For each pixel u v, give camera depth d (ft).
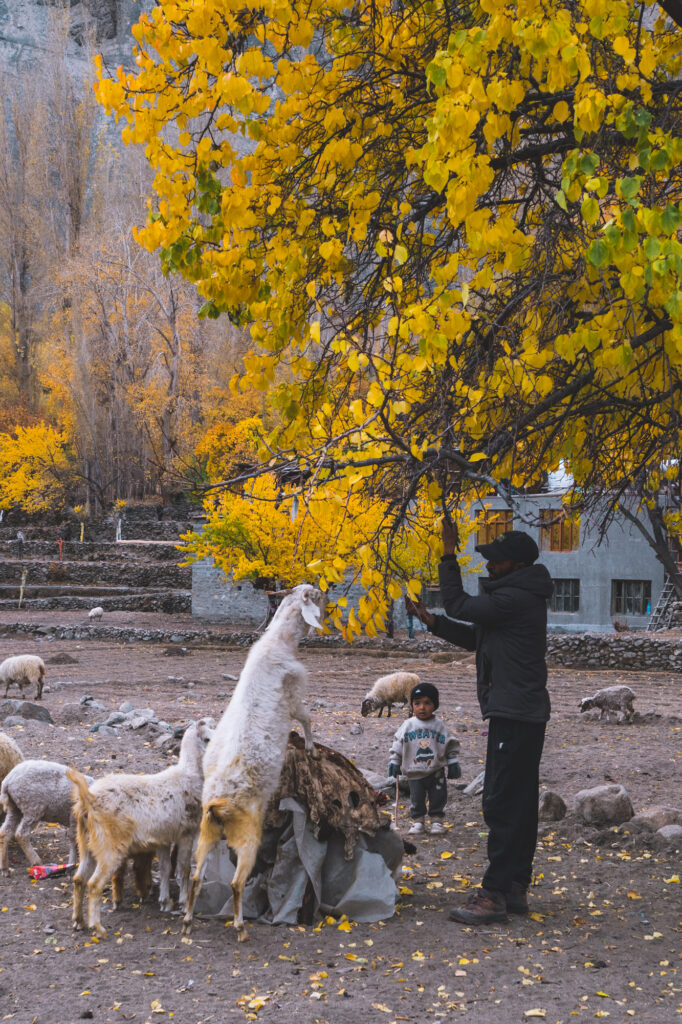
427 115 17.42
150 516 210.59
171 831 18.67
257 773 17.43
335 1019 13.97
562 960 16.66
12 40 386.52
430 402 15.76
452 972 16.01
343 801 19.08
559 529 110.42
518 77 14.48
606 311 14.51
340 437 14.71
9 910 19.31
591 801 28.04
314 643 101.09
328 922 18.48
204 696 64.13
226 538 96.78
